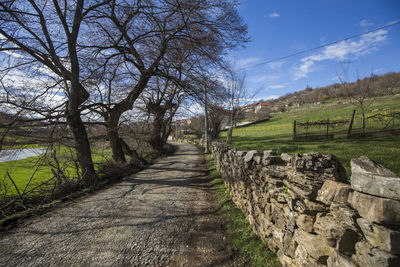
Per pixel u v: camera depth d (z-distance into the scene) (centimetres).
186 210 455
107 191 634
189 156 1648
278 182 252
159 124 1512
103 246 308
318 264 164
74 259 276
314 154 209
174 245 307
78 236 341
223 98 855
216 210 451
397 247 111
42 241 326
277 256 243
